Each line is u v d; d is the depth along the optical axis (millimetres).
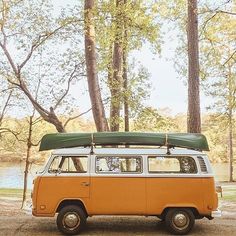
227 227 11359
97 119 18656
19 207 16672
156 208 10352
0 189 27828
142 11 20953
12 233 10445
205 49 24969
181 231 10352
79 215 10352
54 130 26578
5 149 25984
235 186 32875
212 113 35812
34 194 10375
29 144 16859
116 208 10344
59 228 10312
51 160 10523
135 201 10352
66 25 18312
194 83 18750
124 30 21188
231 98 25766
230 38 27750
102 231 10758
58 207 10523
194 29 19094
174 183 10414
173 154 10547
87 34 18484
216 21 23000
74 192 10367
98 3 19734
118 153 10539
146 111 22094
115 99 20969
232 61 26234
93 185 10375
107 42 21141
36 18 18391
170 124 22812
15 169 48438
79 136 10789
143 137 10758
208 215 10445
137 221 12164
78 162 10516
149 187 10391
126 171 10477
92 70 18641
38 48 18734
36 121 20062
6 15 18188
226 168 63938
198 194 10398
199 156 10594
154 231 10789
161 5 25172
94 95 18672
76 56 19625
